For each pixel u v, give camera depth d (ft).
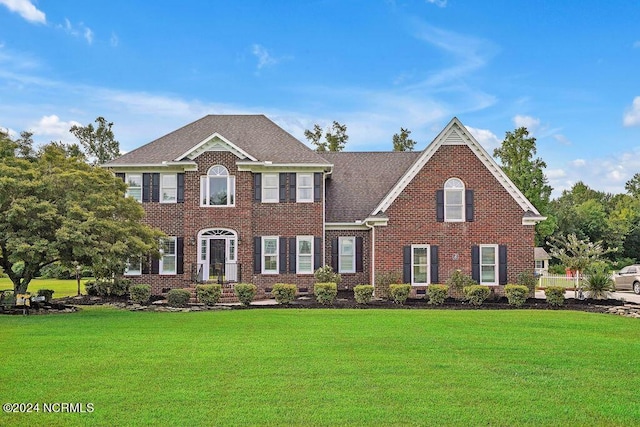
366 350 48.80
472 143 97.81
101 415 31.32
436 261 96.99
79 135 221.46
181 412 31.78
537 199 161.38
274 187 104.53
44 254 75.00
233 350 48.52
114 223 77.77
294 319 69.10
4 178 71.77
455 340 54.03
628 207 293.64
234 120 115.75
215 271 100.73
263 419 30.71
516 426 30.04
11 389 36.19
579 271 97.45
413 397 34.76
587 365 43.73
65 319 69.51
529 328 62.34
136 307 82.64
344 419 30.76
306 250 104.17
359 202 109.60
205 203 101.71
